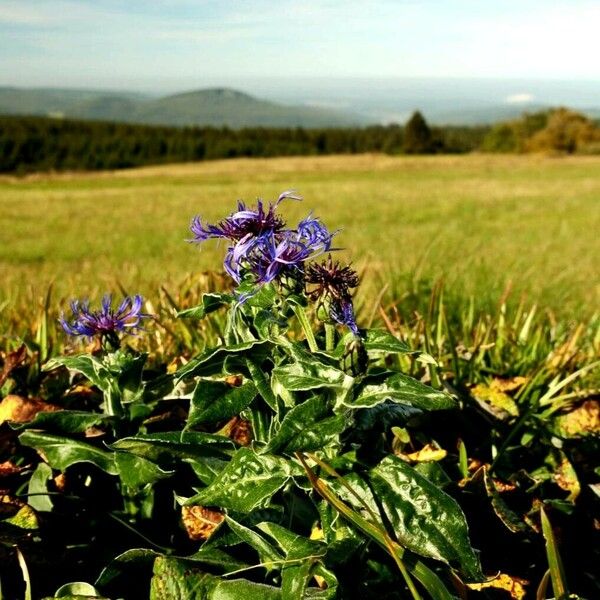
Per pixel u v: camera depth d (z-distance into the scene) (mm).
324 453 560
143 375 796
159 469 594
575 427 814
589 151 29391
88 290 2062
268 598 520
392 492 538
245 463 548
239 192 14258
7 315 1314
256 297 513
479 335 1086
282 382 510
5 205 11562
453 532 520
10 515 640
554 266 3916
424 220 8492
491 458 798
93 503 686
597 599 664
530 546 676
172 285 1562
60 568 628
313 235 517
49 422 639
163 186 17719
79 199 12828
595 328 1473
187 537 661
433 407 505
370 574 579
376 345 525
